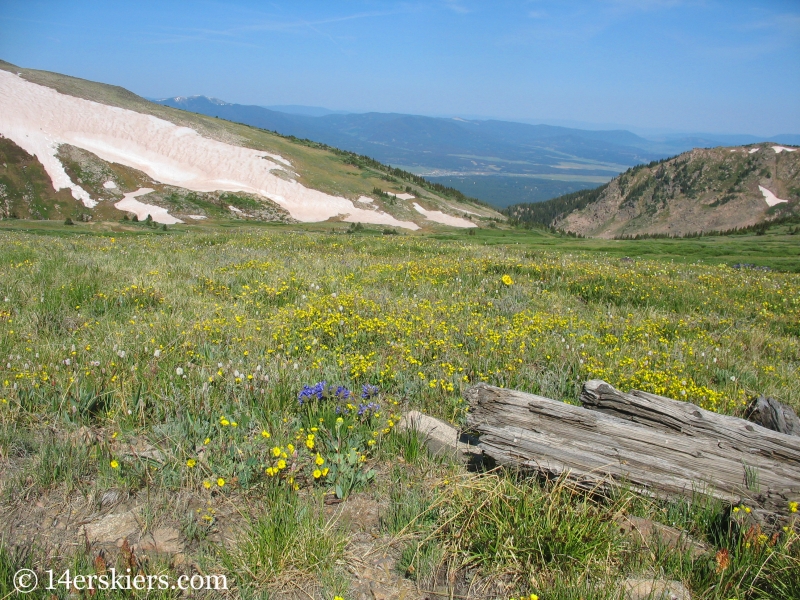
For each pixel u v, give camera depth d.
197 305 9.12
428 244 23.69
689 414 4.25
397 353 6.95
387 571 3.38
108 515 3.72
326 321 8.02
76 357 6.19
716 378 7.24
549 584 3.22
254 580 3.21
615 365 7.10
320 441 4.73
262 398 5.46
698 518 3.82
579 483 4.00
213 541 3.53
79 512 3.74
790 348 9.02
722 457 4.05
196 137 120.88
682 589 3.20
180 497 3.94
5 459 4.25
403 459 4.62
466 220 117.81
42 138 99.81
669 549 3.51
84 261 12.66
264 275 12.10
